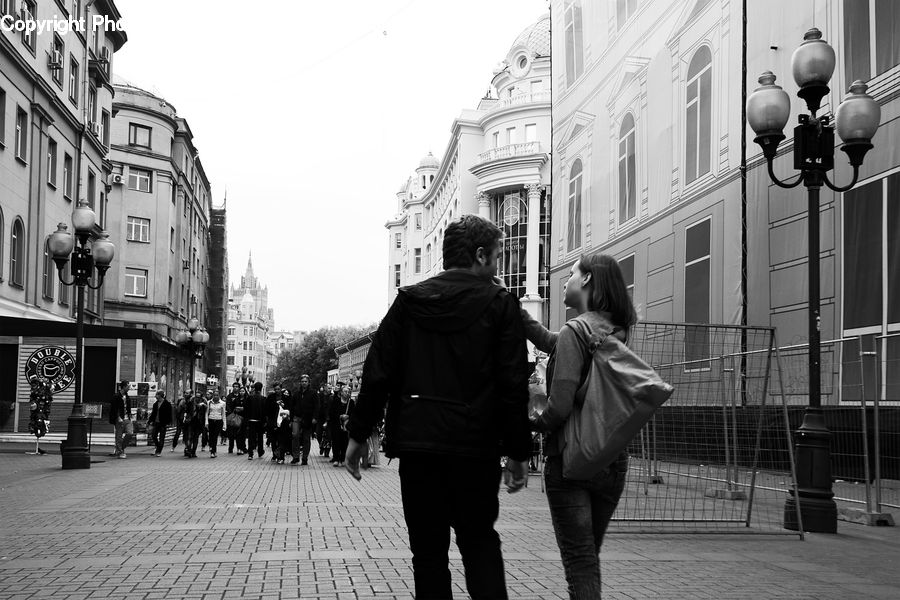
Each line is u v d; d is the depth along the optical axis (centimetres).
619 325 375
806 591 531
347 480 1480
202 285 7862
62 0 3300
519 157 6078
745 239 1412
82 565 603
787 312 1298
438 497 328
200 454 2500
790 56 1316
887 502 923
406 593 511
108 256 1809
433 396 326
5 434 2523
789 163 1299
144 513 932
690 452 901
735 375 944
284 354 13125
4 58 2659
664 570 603
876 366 950
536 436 1571
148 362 2938
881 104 1123
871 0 1144
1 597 498
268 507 1002
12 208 2770
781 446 941
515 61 6800
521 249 6169
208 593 510
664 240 1719
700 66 1585
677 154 1672
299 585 534
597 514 371
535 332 388
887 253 1092
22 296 2870
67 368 2581
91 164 3769
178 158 6072
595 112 2125
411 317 337
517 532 808
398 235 11781
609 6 2044
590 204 2152
